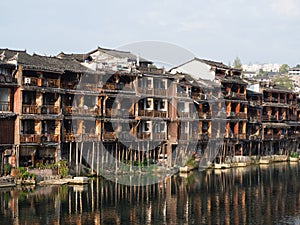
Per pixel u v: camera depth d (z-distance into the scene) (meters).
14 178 64.75
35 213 51.59
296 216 54.81
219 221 51.81
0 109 67.75
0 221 48.19
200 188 71.12
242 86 112.25
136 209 55.91
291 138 129.00
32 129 71.38
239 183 77.12
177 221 51.25
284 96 130.25
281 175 87.94
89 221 49.78
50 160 72.44
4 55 70.38
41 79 71.12
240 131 111.06
